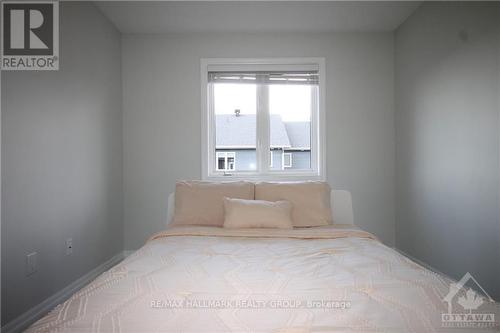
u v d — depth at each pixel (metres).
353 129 3.87
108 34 3.47
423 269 1.40
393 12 3.37
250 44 3.85
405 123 3.59
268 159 3.95
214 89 3.95
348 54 3.86
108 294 1.10
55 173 2.49
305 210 2.54
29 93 2.21
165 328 0.87
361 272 1.35
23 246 2.13
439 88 2.92
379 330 0.86
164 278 1.28
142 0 3.08
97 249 3.18
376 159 3.87
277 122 3.98
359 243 1.93
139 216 3.84
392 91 3.87
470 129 2.50
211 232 2.19
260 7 3.24
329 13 3.38
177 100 3.85
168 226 2.71
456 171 2.68
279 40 3.86
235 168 3.97
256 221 2.32
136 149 3.84
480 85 2.38
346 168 3.87
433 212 3.03
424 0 3.10
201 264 1.49
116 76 3.67
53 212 2.46
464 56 2.56
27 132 2.18
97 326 0.88
